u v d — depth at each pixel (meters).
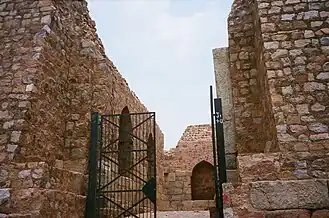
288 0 5.50
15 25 6.92
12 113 5.93
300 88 4.79
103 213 6.14
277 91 4.82
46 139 6.42
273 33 5.27
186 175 14.87
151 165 10.94
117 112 8.75
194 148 16.61
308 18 5.29
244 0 7.02
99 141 6.12
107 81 7.91
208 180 16.42
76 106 7.43
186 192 14.59
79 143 7.07
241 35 6.73
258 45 5.93
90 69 7.77
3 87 6.20
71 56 7.77
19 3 7.19
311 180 3.81
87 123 7.26
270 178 4.03
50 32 6.91
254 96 6.23
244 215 3.76
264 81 5.40
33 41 6.66
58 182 5.39
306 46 5.07
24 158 5.71
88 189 5.62
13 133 5.75
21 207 4.58
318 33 5.15
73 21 8.14
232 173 5.46
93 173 5.68
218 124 4.79
